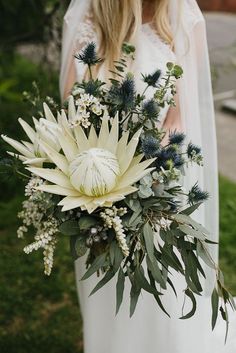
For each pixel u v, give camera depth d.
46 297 3.27
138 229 1.60
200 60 2.08
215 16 12.96
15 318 3.10
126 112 1.73
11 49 4.71
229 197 4.44
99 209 1.59
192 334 2.21
